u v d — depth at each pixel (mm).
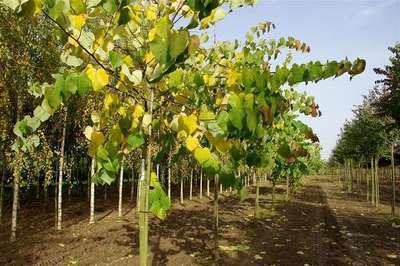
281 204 16875
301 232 10188
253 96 1910
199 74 3039
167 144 3164
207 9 1814
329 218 13023
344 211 15203
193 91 3100
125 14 1942
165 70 1691
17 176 8844
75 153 14977
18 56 8047
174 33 1583
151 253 7305
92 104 8578
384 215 13953
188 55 1687
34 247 8055
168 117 2912
